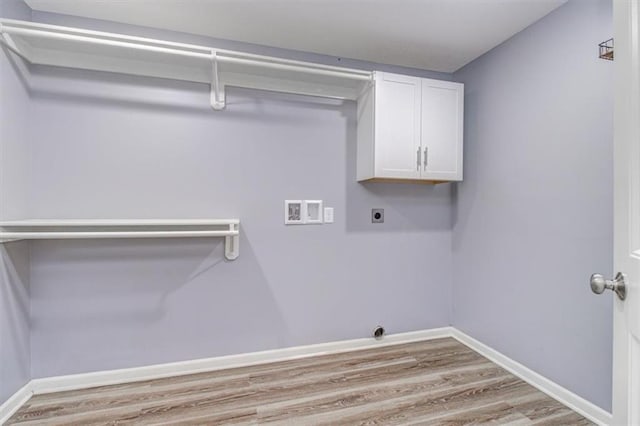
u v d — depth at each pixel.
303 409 1.72
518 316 2.08
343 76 2.10
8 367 1.66
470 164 2.48
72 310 1.91
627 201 0.77
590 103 1.65
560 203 1.81
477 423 1.62
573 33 1.73
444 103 2.30
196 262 2.11
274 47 2.25
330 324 2.40
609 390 1.58
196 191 2.11
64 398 1.80
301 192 2.31
